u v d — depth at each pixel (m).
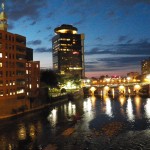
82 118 141.00
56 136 101.50
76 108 183.12
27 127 117.81
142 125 120.44
